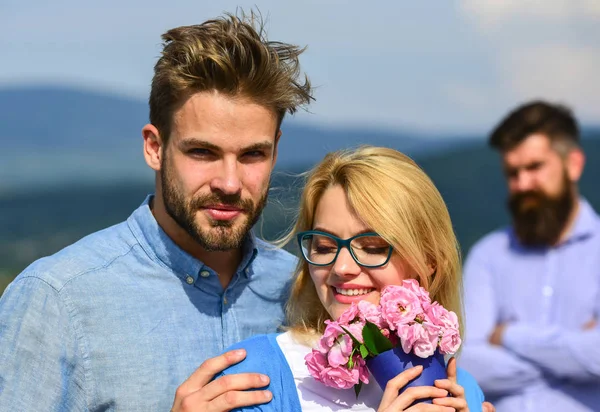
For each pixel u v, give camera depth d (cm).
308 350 238
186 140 232
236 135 231
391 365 217
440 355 224
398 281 237
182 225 238
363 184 231
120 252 249
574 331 389
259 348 236
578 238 398
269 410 223
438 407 212
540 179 401
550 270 399
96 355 236
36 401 229
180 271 251
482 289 409
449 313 223
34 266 241
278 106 241
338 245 234
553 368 377
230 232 237
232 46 231
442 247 244
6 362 228
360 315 220
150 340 242
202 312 253
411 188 236
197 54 229
